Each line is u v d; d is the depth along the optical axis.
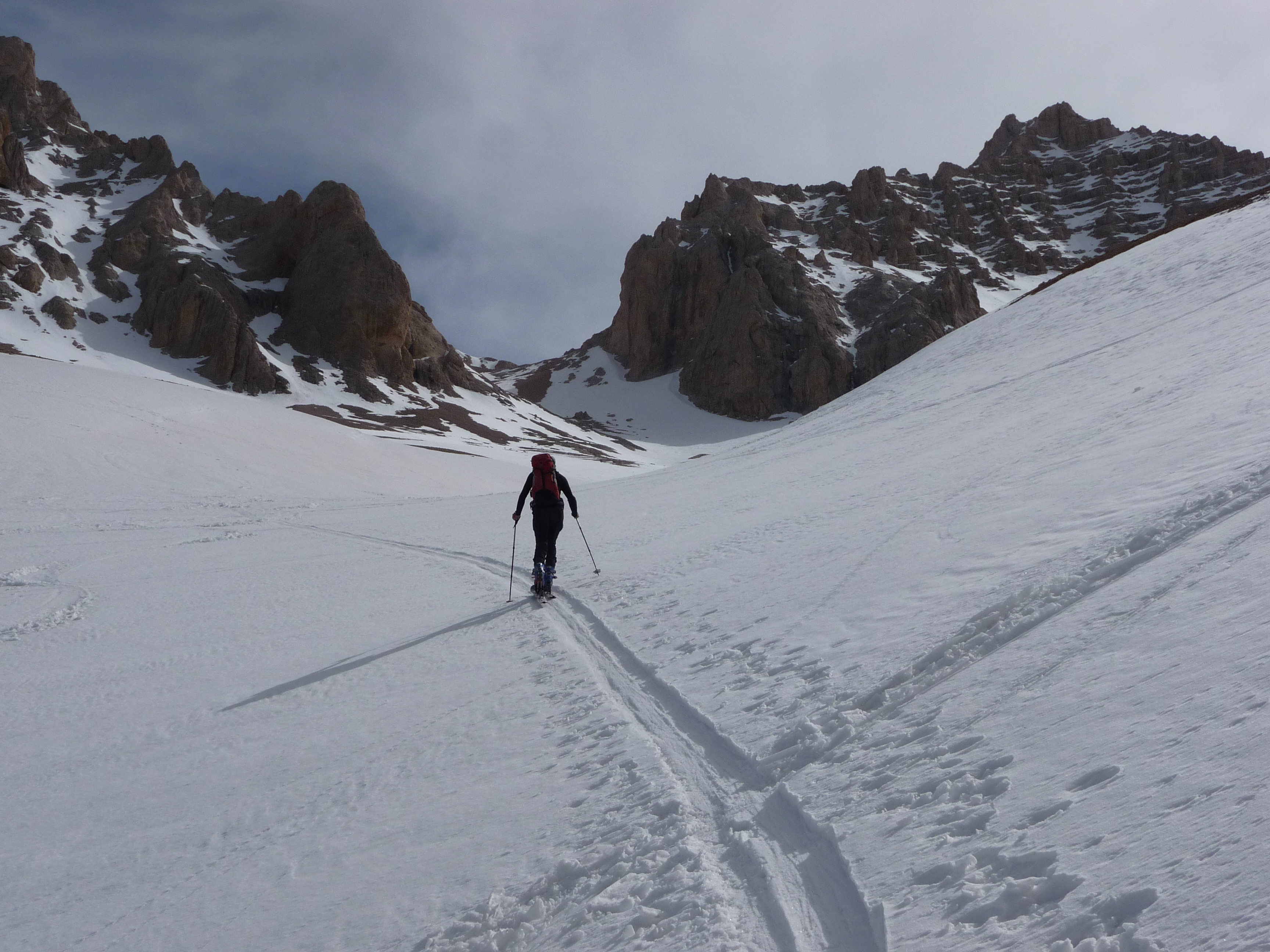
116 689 8.23
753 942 2.60
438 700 6.31
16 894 4.08
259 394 93.50
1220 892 1.96
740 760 4.11
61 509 29.33
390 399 102.62
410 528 22.42
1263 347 11.88
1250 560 3.87
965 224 184.38
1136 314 25.55
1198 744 2.62
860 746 3.76
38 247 105.25
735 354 147.88
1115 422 10.37
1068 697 3.39
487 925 3.04
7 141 123.81
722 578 8.73
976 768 3.14
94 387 45.84
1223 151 186.62
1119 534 5.18
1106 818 2.48
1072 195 199.62
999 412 17.95
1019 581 5.08
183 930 3.46
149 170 141.12
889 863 2.76
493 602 10.46
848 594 6.44
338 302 109.38
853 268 160.88
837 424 31.25
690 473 28.88
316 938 3.20
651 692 5.59
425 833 3.98
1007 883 2.39
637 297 176.50
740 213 176.75
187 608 12.73
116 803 5.20
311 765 5.30
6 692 8.47
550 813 3.93
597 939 2.85
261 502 32.97
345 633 9.72
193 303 100.88
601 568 11.50
